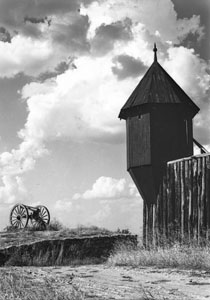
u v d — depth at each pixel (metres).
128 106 30.58
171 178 25.20
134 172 30.17
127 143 31.09
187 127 30.11
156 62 31.91
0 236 28.22
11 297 8.88
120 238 27.67
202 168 22.31
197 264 16.09
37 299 8.49
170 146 29.38
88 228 30.84
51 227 34.81
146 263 18.50
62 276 14.46
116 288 11.12
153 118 29.55
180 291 10.39
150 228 28.56
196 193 22.67
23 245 24.36
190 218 22.89
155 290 10.60
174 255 17.61
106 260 25.55
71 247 26.08
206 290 10.52
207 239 20.19
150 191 29.41
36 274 15.41
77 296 8.67
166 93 29.89
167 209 25.47
